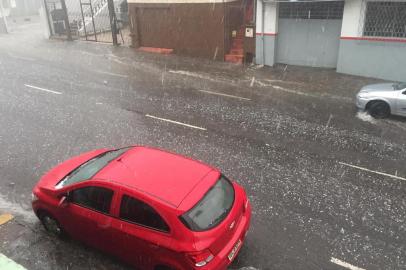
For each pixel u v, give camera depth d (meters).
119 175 6.10
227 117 12.94
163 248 5.34
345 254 6.72
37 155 10.32
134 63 20.70
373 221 7.58
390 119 12.66
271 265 6.45
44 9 28.58
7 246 6.84
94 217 6.05
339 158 10.07
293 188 8.67
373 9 16.34
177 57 22.03
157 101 14.56
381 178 9.10
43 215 7.01
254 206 8.01
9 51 24.22
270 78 17.66
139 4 22.89
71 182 6.59
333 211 7.87
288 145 10.82
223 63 20.59
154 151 6.81
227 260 5.55
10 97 15.16
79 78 17.80
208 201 5.68
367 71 17.42
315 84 16.64
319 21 18.28
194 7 20.86
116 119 12.80
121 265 6.39
